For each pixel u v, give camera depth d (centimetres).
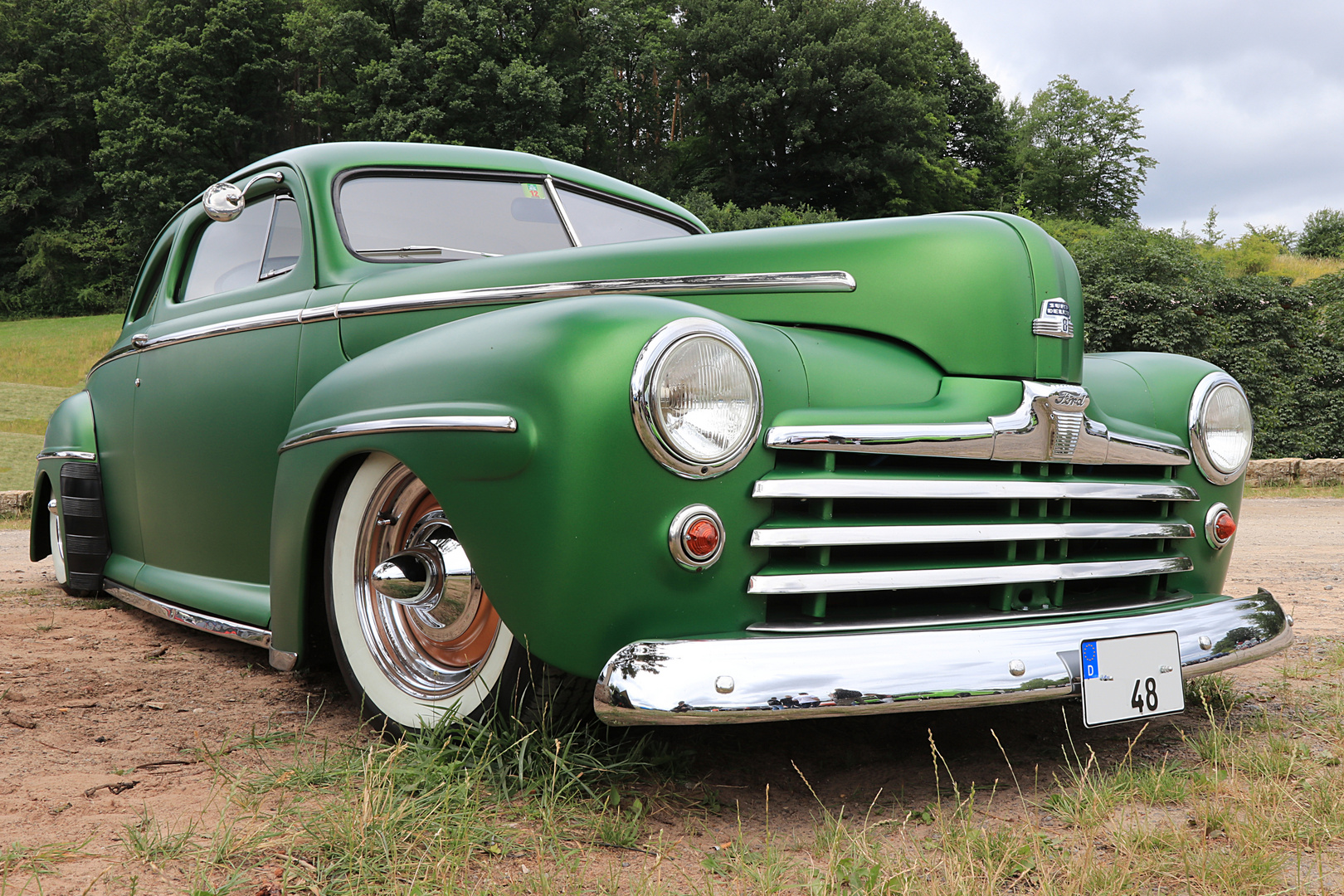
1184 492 231
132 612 373
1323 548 641
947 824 172
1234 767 198
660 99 4353
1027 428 201
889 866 151
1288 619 225
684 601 170
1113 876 145
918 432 187
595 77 3897
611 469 163
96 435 386
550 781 172
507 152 328
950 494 188
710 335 170
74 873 140
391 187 294
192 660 290
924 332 212
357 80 3719
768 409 179
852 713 159
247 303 291
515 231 301
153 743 208
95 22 5062
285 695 250
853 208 4300
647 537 165
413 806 161
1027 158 5919
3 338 3638
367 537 220
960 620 186
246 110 4184
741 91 4088
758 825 171
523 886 141
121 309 4750
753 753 209
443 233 289
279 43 4203
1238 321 1605
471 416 175
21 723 220
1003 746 222
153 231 4300
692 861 154
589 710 187
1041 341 207
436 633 206
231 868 142
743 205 4247
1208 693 258
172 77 4031
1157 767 205
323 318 253
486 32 3519
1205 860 148
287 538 232
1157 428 237
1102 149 5872
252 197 317
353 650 221
